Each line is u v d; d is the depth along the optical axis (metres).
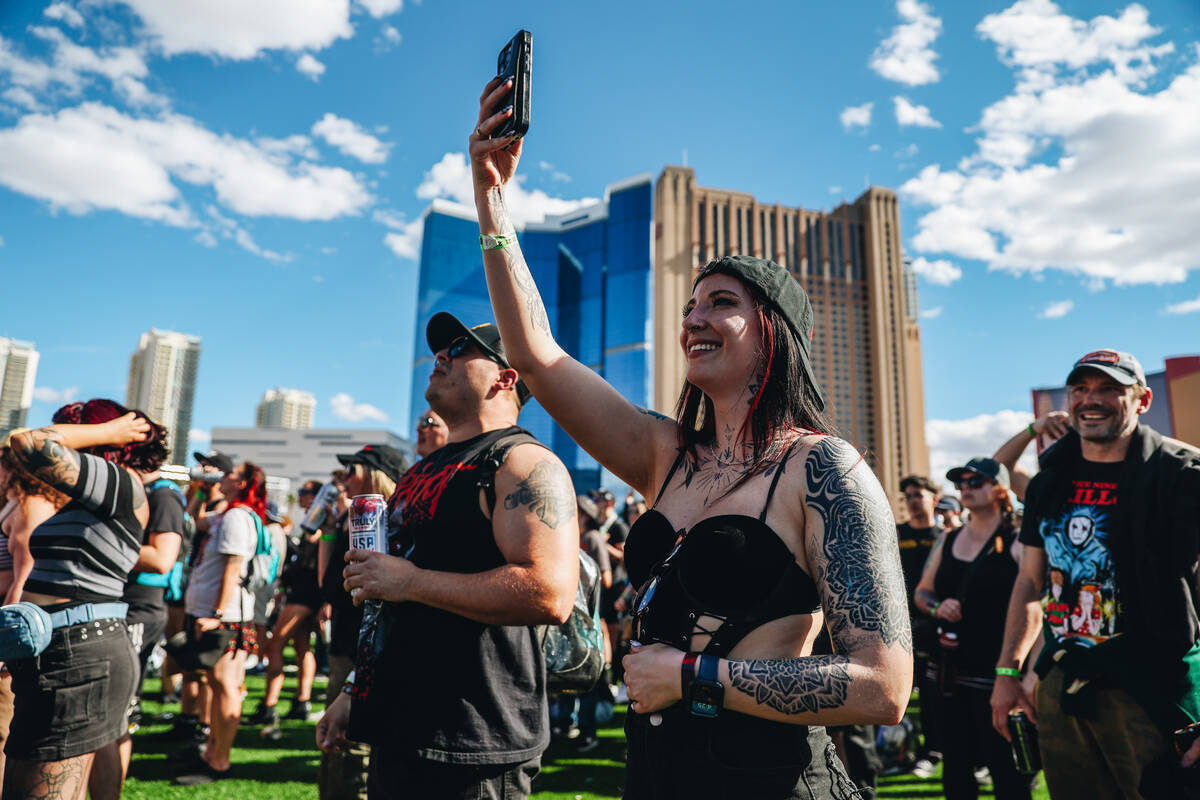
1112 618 2.57
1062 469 2.84
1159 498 2.48
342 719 2.34
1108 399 2.67
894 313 139.38
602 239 130.50
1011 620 3.18
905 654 1.09
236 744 5.74
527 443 2.16
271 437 144.00
